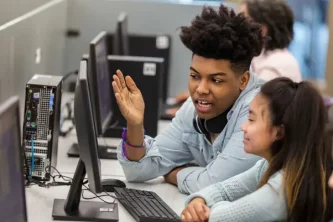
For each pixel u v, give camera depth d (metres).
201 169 2.79
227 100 2.66
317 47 6.95
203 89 2.62
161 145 2.95
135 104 2.76
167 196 2.75
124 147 2.83
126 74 3.62
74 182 2.44
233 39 2.56
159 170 2.89
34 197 2.63
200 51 2.59
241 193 2.46
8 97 2.94
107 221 2.43
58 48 4.09
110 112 3.46
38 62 3.49
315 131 2.17
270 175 2.23
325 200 2.18
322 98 2.20
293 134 2.17
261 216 2.21
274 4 4.03
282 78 2.26
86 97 2.20
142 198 2.65
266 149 2.25
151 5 4.60
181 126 2.95
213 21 2.60
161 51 4.53
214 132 2.78
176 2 4.61
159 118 3.92
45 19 3.64
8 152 1.88
